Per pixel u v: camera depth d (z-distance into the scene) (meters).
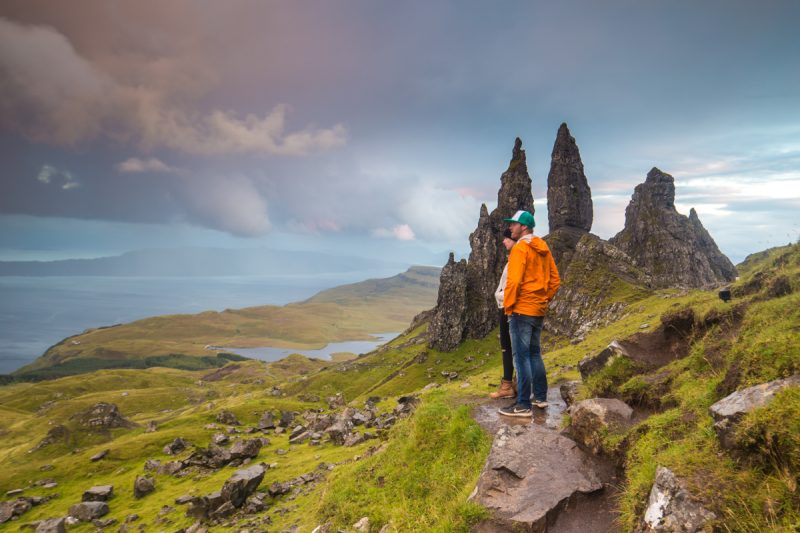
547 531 6.84
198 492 47.78
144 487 53.22
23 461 102.19
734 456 5.48
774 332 7.09
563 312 178.38
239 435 74.25
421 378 195.12
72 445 110.00
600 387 10.91
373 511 11.48
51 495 64.31
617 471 7.88
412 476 11.53
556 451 8.65
